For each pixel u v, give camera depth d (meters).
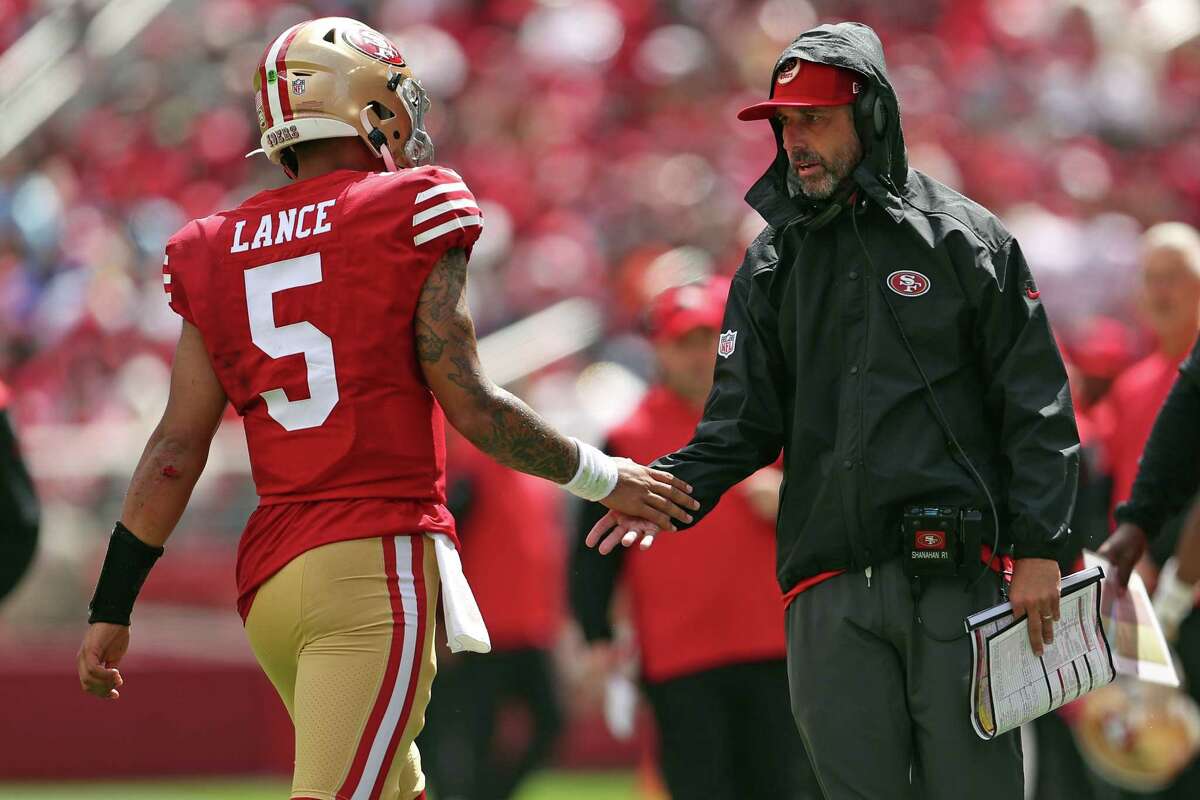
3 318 55.03
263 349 13.53
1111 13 79.12
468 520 27.39
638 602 21.98
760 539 21.66
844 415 14.89
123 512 13.95
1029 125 68.81
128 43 71.81
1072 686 14.70
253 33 72.81
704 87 69.88
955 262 14.70
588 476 14.33
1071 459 14.48
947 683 14.58
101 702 38.03
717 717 21.52
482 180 63.12
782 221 15.24
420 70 70.62
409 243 13.30
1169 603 19.02
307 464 13.39
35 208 58.44
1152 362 24.20
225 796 35.03
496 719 27.50
